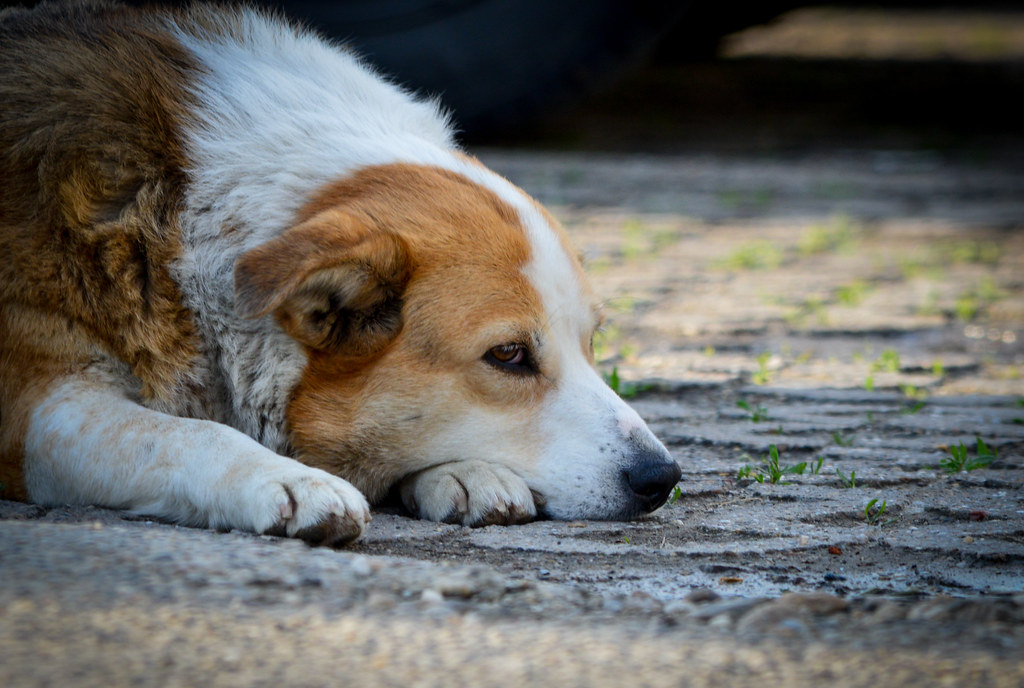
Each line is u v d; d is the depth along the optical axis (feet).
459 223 15.38
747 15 70.28
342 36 44.73
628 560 13.47
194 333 15.53
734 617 10.33
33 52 16.63
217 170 15.94
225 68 17.26
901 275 36.88
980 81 79.82
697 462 18.20
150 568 10.53
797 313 30.94
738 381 23.97
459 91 47.03
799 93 76.13
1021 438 19.70
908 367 25.48
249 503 13.21
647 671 8.92
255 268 13.47
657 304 31.89
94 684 8.21
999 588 12.58
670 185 52.08
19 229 15.29
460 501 14.85
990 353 27.25
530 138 62.34
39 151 15.60
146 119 16.01
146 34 17.39
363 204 15.34
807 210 48.29
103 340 15.17
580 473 15.23
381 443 15.21
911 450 18.99
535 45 47.24
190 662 8.67
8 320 15.10
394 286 14.75
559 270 15.79
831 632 9.95
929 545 14.07
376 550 13.60
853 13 121.19
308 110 17.04
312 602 10.09
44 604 9.47
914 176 55.77
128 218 15.38
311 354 15.06
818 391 23.18
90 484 14.37
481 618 10.08
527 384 15.44
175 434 14.28
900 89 77.41
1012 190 52.90
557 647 9.37
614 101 72.49
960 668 9.05
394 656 9.04
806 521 15.21
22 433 14.80
